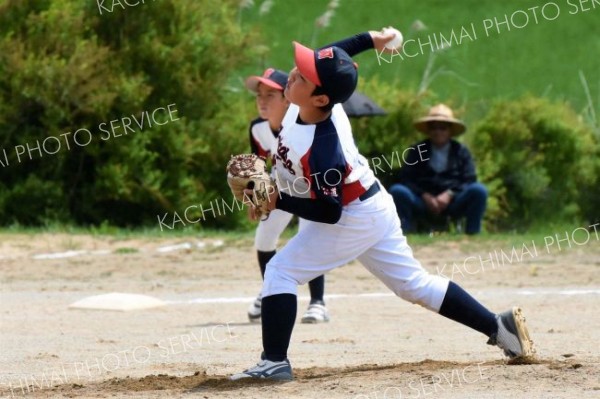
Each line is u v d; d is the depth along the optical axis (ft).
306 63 55.42
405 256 59.77
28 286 118.62
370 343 79.92
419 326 90.02
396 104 175.32
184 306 104.42
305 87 55.62
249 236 161.58
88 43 164.76
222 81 176.55
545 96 219.00
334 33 260.83
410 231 161.58
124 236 157.89
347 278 126.72
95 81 161.99
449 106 186.91
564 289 116.06
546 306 102.37
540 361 62.59
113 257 140.46
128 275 127.34
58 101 162.81
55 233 157.89
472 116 190.29
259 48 181.06
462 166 156.97
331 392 55.52
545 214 186.50
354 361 70.28
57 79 161.38
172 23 173.37
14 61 161.17
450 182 156.35
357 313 99.14
